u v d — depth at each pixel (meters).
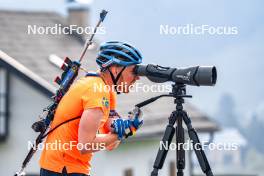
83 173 12.16
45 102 44.09
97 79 12.17
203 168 12.21
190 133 12.36
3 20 54.72
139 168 46.78
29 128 44.44
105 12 12.70
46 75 45.25
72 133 12.11
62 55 50.97
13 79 44.47
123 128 12.09
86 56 52.50
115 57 12.27
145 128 46.44
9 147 44.53
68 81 12.49
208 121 55.22
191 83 12.16
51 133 12.29
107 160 42.81
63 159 12.09
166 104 54.28
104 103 12.05
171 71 12.29
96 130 11.95
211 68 11.94
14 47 49.59
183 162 12.50
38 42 51.88
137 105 12.28
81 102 12.07
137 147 46.59
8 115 44.47
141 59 12.45
